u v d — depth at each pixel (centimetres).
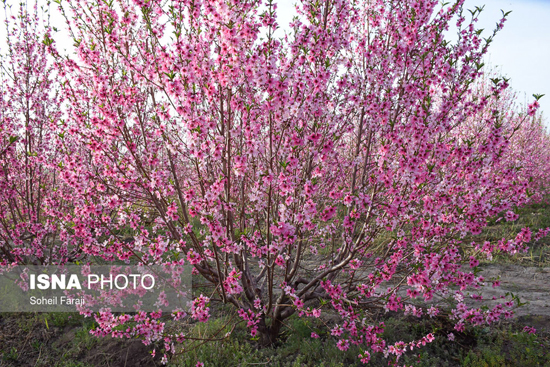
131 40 368
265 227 418
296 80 321
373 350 367
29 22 541
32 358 393
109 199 377
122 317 334
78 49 336
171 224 370
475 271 336
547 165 1169
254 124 324
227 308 481
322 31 318
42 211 545
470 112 376
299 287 506
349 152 480
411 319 440
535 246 698
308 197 312
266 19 307
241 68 300
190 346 375
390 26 392
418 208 369
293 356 381
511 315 348
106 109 330
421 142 322
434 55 376
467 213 339
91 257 543
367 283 368
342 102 380
